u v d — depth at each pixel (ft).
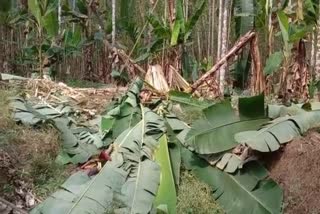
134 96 20.15
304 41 27.86
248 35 25.61
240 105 17.65
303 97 27.61
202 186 17.39
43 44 34.60
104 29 41.47
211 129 17.62
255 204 16.51
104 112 21.42
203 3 27.78
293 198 16.66
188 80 33.19
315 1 27.22
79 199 15.57
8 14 39.81
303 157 17.07
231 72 32.83
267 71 26.73
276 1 31.73
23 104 20.81
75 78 42.75
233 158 17.54
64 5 38.65
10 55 44.83
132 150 17.65
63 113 20.86
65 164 18.24
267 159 17.85
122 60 31.22
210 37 47.16
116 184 16.31
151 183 16.65
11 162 17.69
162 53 30.40
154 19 28.43
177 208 16.72
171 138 18.54
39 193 17.26
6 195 16.99
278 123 17.78
